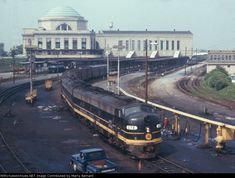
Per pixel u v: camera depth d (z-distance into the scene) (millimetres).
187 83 110125
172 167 32531
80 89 53688
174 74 148250
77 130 48125
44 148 39531
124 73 145750
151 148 34531
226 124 37281
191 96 80750
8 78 122000
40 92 92312
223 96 81375
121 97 39969
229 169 32062
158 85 103188
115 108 37281
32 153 37656
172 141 42125
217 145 37375
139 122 34312
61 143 41531
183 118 54531
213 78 99062
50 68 151125
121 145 36812
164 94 84062
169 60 179750
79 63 164875
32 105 70375
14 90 93688
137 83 109062
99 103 42719
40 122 53656
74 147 39750
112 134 38719
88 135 45250
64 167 32906
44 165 33562
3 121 54625
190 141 42062
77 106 54188
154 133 34594
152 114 35000
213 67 142250
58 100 77500
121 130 35781
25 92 92562
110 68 144000
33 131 47844
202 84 108750
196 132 46219
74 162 31859
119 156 35938
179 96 80938
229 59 140750
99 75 125750
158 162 34156
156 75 139000
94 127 46000
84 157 30438
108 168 29062
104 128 41125
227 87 92500
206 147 39094
